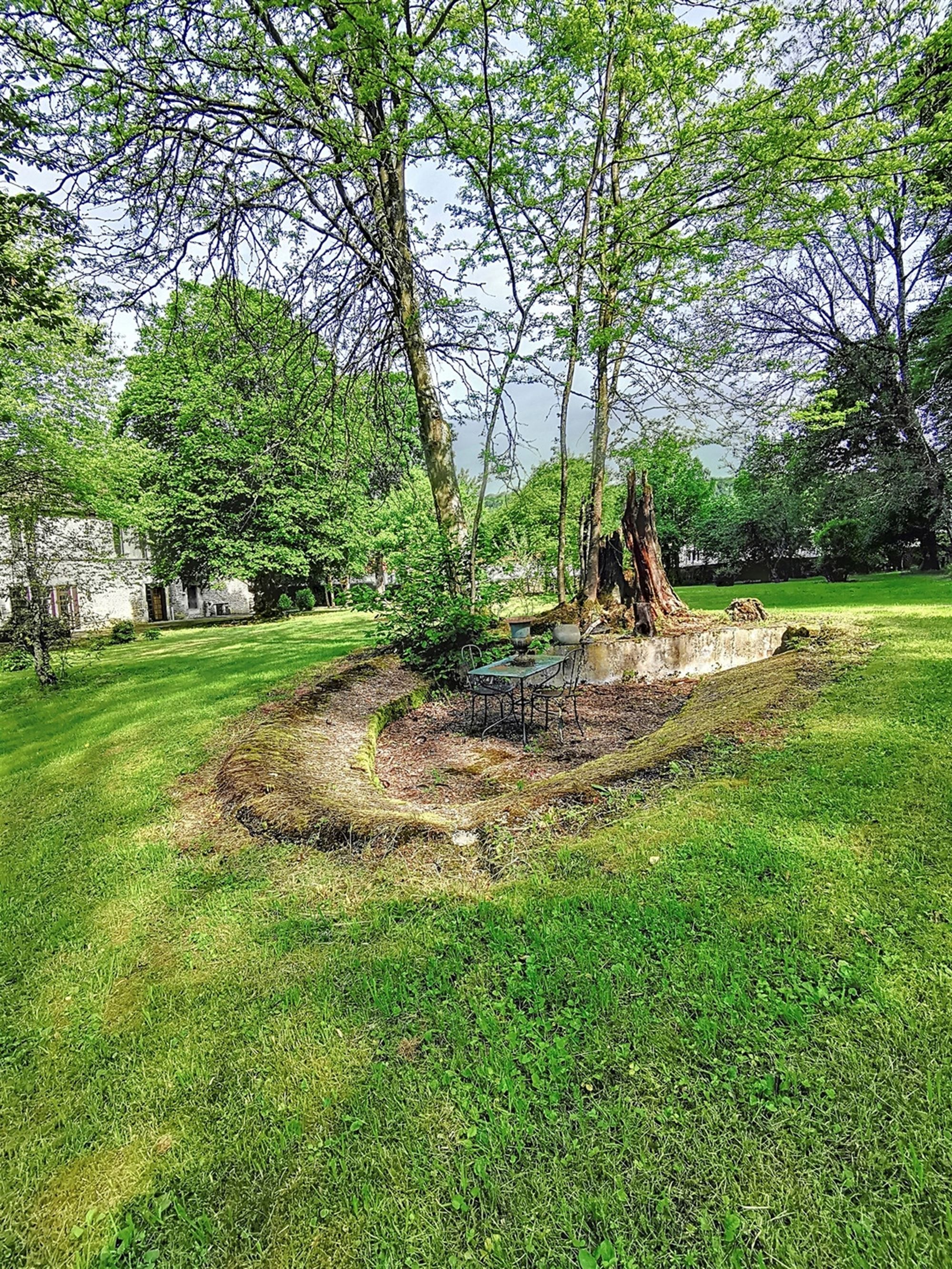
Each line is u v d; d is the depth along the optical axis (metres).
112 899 3.17
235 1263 1.36
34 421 10.14
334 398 8.70
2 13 5.32
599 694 8.01
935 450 16.45
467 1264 1.28
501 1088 1.70
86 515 10.74
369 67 5.37
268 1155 1.62
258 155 6.82
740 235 7.15
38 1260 1.45
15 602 9.86
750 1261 1.21
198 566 22.41
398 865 3.14
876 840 2.66
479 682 7.67
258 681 8.30
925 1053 1.62
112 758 5.54
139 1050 2.10
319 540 23.00
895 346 16.41
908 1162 1.36
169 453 20.02
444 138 6.31
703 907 2.37
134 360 18.77
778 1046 1.70
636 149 8.19
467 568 8.83
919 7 6.71
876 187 7.54
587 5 5.68
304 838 3.55
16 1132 1.82
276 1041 2.03
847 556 17.59
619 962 2.13
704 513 26.06
